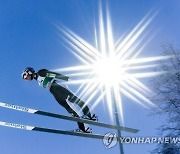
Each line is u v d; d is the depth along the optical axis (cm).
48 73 865
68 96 849
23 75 879
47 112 846
